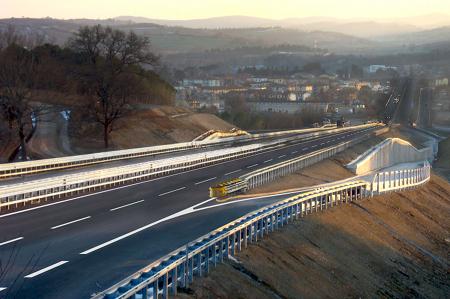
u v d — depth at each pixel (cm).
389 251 5091
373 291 4125
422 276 4894
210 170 6525
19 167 5603
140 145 8819
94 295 2372
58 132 8550
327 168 7619
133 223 3891
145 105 11200
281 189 5812
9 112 7044
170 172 6266
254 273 3425
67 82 9800
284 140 10238
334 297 3716
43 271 2864
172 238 3522
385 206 6244
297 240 4266
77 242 3391
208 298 2894
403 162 9994
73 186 4991
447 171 10569
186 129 10356
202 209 4428
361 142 10750
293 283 3581
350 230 5078
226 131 11131
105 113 8206
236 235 3706
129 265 2977
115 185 5369
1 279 2727
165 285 2653
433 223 6519
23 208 4288
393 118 19400
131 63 9856
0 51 8869
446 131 16975
